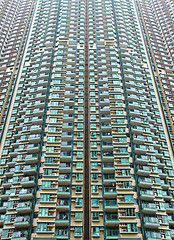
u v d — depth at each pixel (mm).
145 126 47938
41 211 35812
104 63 60031
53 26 73875
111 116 48531
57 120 47938
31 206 36750
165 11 89812
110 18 76750
